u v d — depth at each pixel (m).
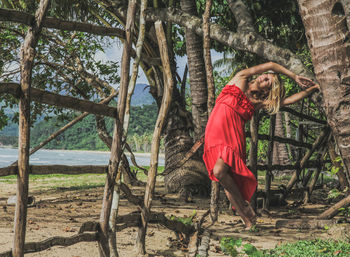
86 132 138.75
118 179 3.25
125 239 4.11
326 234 4.49
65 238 2.63
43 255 3.29
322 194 8.91
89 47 9.11
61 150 128.75
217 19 10.04
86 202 7.20
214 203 4.83
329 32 4.04
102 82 9.33
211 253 3.68
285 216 6.06
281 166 6.77
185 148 8.84
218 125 3.87
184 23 6.66
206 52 4.71
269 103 4.11
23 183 2.26
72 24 2.69
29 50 2.32
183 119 9.13
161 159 65.19
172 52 8.99
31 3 8.42
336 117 4.11
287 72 4.17
